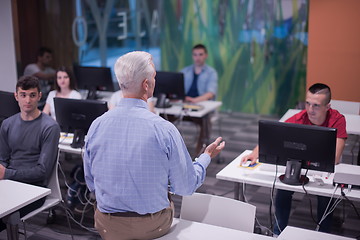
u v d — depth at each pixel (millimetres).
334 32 5312
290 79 6852
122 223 1880
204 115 4984
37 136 3125
